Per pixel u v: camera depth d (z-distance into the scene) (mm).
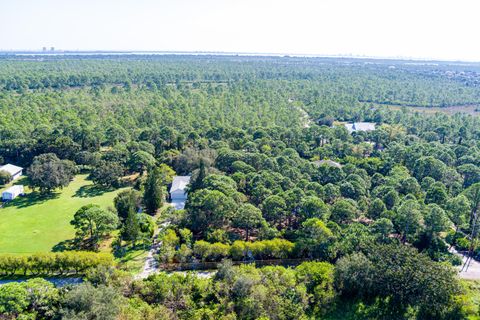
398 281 58469
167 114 163125
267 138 134500
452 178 106062
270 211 80312
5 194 100688
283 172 102375
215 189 86625
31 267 65312
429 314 58125
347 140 144625
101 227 75375
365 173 104125
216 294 57031
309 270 61594
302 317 56344
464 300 56375
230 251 70438
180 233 75375
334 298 60906
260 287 56750
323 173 102625
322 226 70500
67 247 77000
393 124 175250
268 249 71000
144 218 81062
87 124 152500
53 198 102938
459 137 154125
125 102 191875
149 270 68562
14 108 165750
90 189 110188
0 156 126000
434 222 76375
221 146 127188
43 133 135375
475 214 85438
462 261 74188
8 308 49844
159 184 102625
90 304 49344
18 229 84625
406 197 89000
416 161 113625
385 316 58875
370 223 84125
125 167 119938
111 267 61844
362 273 60781
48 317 51438
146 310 52469
